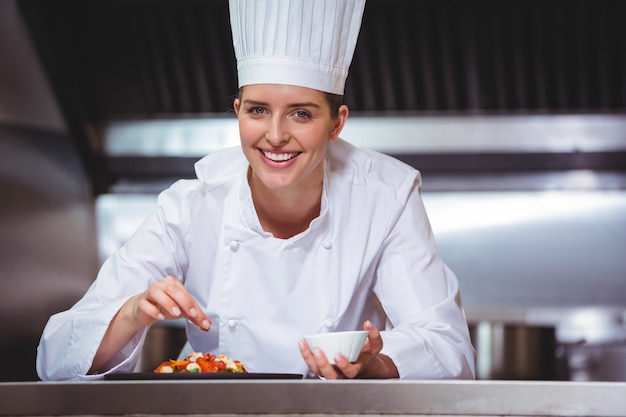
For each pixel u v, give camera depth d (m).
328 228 2.01
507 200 4.23
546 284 4.24
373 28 3.87
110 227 4.31
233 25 1.92
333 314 2.00
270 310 2.01
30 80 3.96
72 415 1.45
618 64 3.92
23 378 4.08
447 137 3.97
